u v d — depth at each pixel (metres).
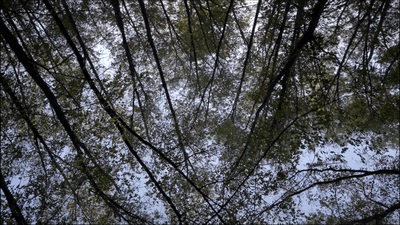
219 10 15.60
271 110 13.34
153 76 16.77
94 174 10.32
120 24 13.73
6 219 8.84
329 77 14.38
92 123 10.47
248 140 12.82
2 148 9.28
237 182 12.27
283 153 12.59
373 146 11.84
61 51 14.09
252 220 11.13
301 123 12.54
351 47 15.28
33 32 13.93
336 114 12.92
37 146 10.27
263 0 13.48
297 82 13.48
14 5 10.66
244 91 16.72
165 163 12.49
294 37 13.96
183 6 16.61
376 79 13.25
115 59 16.05
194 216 11.16
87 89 10.30
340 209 12.34
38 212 9.55
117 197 11.39
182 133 14.70
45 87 9.93
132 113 13.20
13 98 9.31
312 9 13.08
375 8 13.06
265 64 15.21
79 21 15.28
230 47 16.02
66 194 10.53
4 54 10.59
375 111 12.81
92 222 11.02
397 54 11.95
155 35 17.00
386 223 11.96
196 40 16.36
